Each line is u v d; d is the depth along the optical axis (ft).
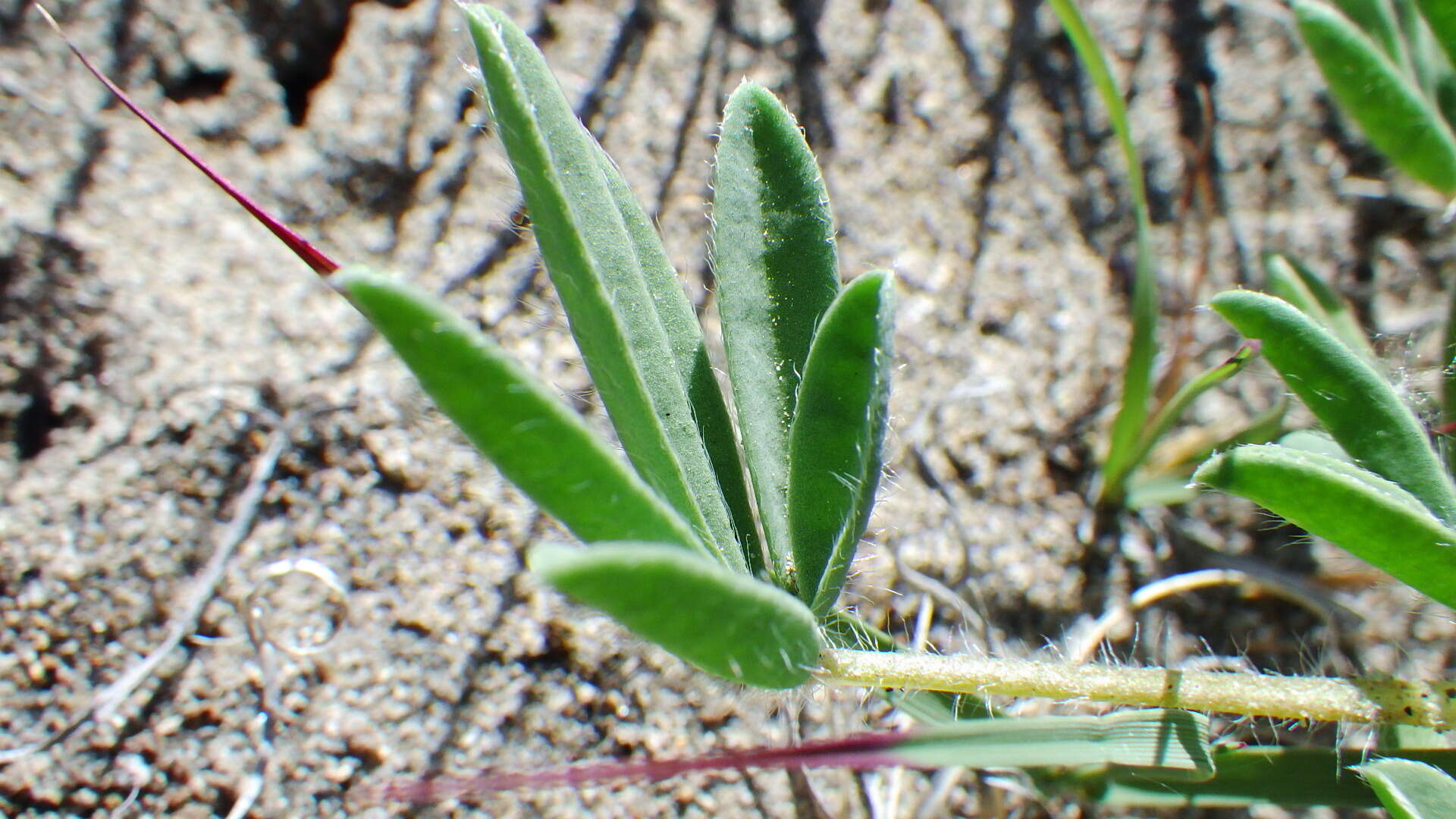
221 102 0.33
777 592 0.21
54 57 0.32
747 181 0.25
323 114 0.34
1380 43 0.31
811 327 0.25
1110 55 0.37
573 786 0.29
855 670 0.24
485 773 0.29
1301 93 0.37
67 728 0.28
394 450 0.31
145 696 0.29
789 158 0.25
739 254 0.25
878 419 0.21
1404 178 0.36
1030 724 0.25
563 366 0.32
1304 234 0.35
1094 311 0.35
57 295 0.31
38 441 0.30
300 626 0.29
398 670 0.29
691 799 0.29
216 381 0.31
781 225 0.25
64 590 0.29
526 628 0.30
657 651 0.30
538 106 0.23
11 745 0.28
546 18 0.35
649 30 0.36
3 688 0.28
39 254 0.31
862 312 0.22
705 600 0.20
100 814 0.28
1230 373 0.29
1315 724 0.30
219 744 0.28
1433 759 0.26
